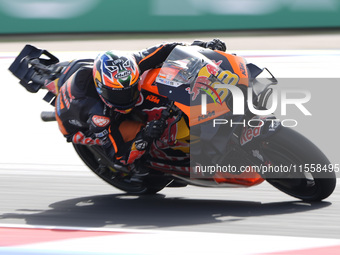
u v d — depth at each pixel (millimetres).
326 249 11898
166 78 14133
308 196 15375
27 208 15844
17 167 20859
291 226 13500
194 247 12188
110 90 13273
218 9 51031
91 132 14641
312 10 50469
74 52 43844
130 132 14320
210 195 16891
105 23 52406
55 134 25828
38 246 12484
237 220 14125
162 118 13875
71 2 52906
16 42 50281
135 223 14109
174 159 14672
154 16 51688
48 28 53062
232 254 11711
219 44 15484
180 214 14883
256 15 50719
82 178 19281
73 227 13875
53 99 17141
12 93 34156
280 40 46469
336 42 44750
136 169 14781
